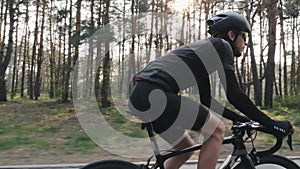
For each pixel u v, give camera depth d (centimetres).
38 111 1582
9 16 2462
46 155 617
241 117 257
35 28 2959
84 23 1950
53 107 1809
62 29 3014
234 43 256
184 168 431
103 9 1867
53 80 2845
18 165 527
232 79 236
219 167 262
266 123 240
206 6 1958
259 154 262
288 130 247
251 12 2147
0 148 681
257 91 1989
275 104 2034
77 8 2075
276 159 273
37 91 2939
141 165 252
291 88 3094
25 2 2683
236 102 236
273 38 1888
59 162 561
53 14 3184
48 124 1071
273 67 1897
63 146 698
